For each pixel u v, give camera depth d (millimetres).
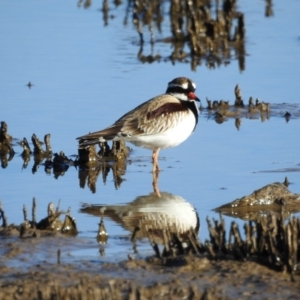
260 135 17219
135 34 25797
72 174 15438
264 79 21078
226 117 18641
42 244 11227
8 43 24141
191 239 10789
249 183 14305
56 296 8930
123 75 21281
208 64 22688
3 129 16984
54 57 22891
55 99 19359
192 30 24734
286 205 13102
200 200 13555
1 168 15852
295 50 23578
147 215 12773
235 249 10305
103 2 28500
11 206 13297
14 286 9539
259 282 9539
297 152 15969
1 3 29312
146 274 9922
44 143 17094
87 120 17891
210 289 9062
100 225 11672
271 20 27125
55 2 29734
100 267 10250
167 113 15438
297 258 9984
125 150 16453
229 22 25297
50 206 12023
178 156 16203
